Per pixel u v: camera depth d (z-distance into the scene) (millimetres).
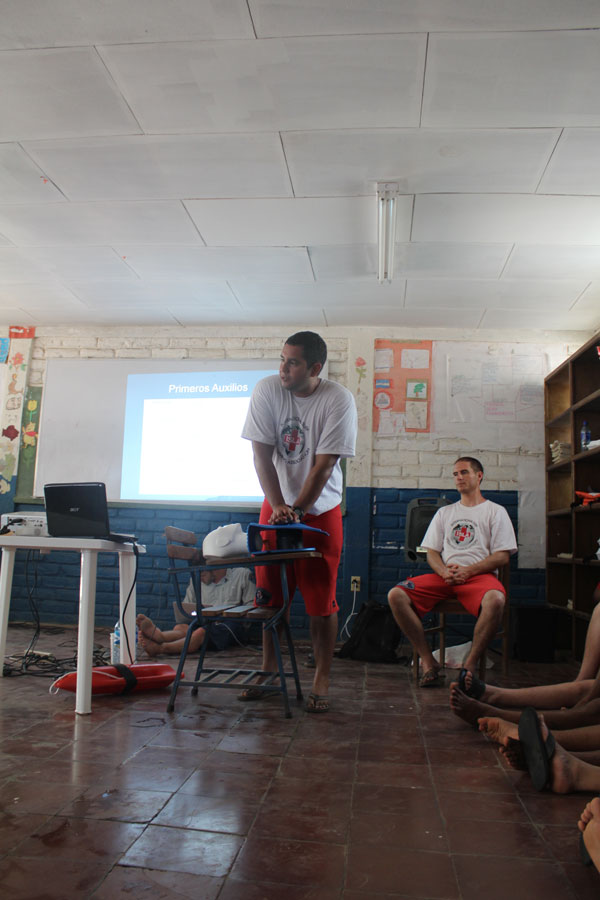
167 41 2348
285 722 2602
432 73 2455
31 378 5625
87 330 5629
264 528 2613
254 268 4340
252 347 5449
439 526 3674
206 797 1781
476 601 3256
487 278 4332
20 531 3232
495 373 5211
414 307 4891
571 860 1476
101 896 1271
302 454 2922
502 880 1378
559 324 5098
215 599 4516
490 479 5113
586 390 4516
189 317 5328
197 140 2938
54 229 3861
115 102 2689
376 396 5242
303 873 1384
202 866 1400
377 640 4164
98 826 1578
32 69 2514
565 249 3885
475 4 2137
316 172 3166
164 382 5484
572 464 4445
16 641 4551
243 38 2322
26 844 1478
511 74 2447
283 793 1834
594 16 2172
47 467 5496
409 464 5160
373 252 4047
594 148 2896
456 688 2377
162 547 5270
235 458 5312
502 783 1967
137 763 2043
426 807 1768
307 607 2838
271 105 2672
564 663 4348
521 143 2871
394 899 1291
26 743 2225
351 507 5102
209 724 2531
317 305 4938
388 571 5059
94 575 2725
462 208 3447
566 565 4898
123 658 3307
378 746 2318
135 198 3482
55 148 3035
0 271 4508
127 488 5398
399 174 3148
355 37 2295
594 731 2074
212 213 3619
